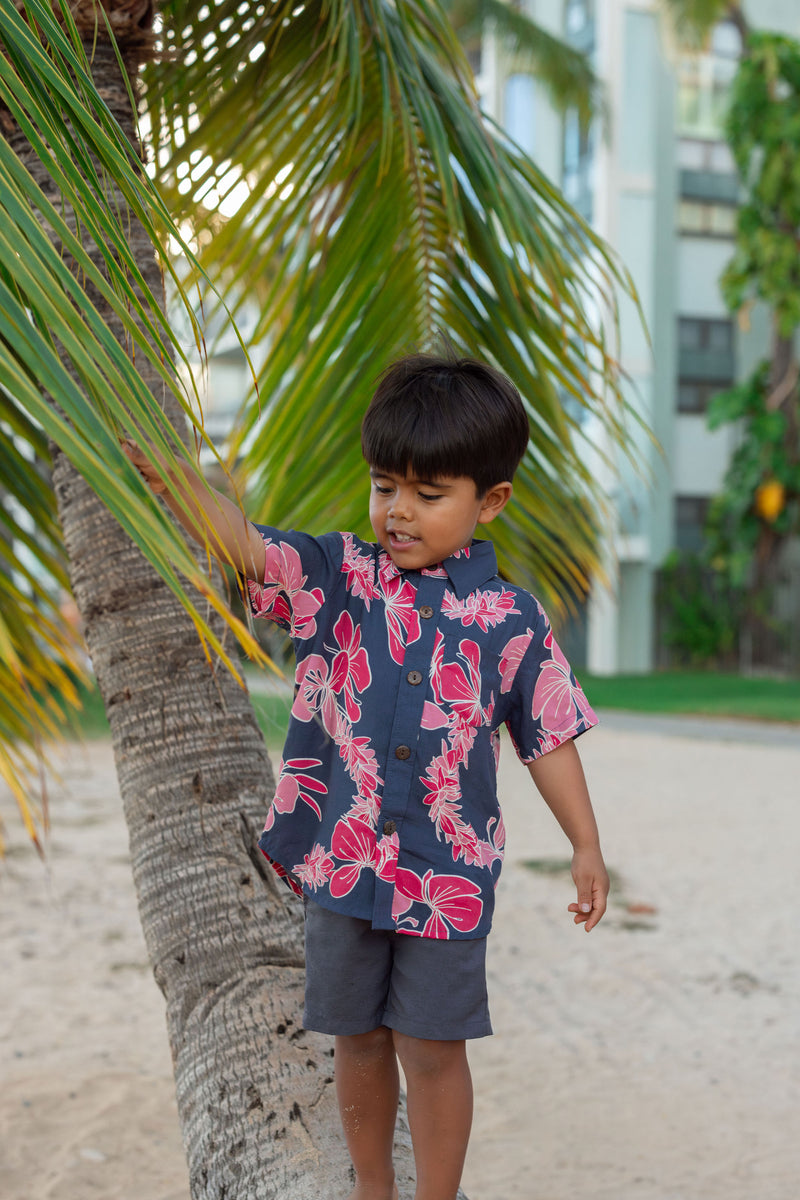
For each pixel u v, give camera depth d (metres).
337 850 1.59
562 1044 4.27
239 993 1.86
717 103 24.86
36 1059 4.08
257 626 2.29
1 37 1.32
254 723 2.10
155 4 2.12
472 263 2.98
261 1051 1.81
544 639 1.67
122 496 1.00
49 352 1.06
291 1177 1.65
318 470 3.07
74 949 5.35
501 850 1.66
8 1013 4.54
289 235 3.08
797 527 23.34
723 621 24.67
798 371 22.12
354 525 3.06
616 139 23.94
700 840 7.73
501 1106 3.71
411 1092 1.61
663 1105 3.71
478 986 1.60
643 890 6.45
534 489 3.05
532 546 3.14
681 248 24.88
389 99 2.55
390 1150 1.68
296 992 1.89
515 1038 4.33
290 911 1.97
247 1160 1.70
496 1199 3.04
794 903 6.16
